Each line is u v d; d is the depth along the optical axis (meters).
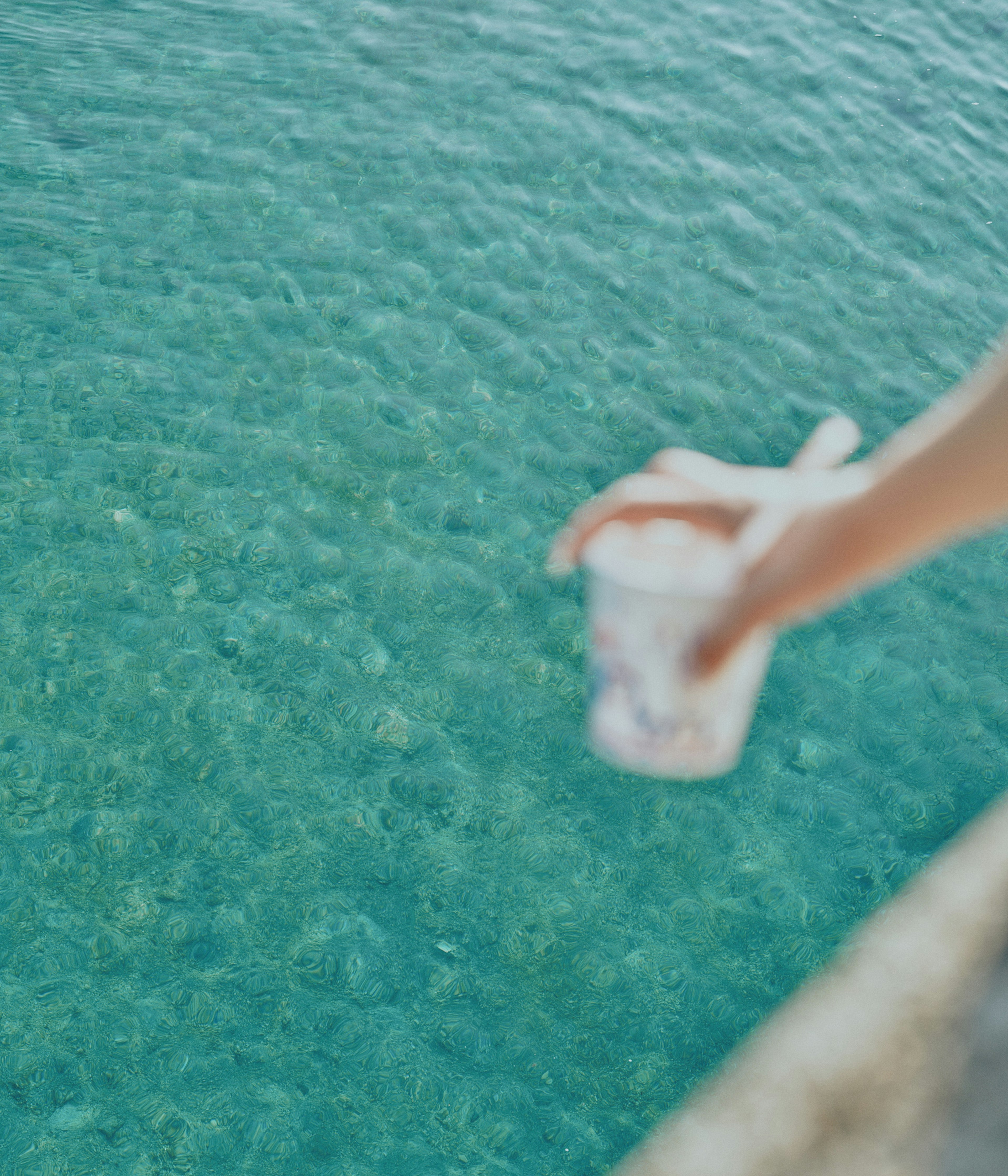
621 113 10.24
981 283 9.15
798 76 10.77
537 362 8.23
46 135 9.48
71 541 7.00
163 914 5.72
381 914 5.85
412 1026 5.50
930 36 11.37
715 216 9.42
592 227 9.23
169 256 8.66
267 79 10.26
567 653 6.86
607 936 5.87
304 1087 5.25
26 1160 4.91
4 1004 5.34
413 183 9.44
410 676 6.71
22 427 7.50
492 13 11.18
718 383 8.23
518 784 6.38
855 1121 0.50
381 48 10.70
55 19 10.59
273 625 6.81
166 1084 5.19
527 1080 5.38
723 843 6.24
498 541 7.29
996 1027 0.52
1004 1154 0.49
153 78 10.14
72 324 8.12
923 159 10.10
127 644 6.63
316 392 7.92
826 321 8.72
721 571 0.88
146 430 7.59
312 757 6.36
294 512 7.31
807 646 7.02
